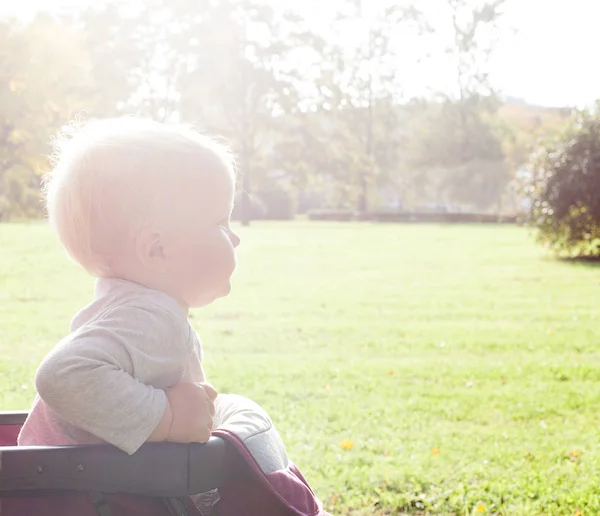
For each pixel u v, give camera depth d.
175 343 1.48
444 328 8.65
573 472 3.95
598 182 15.90
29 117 23.95
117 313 1.44
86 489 1.32
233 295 11.12
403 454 4.25
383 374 6.41
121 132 1.56
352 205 40.19
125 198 1.51
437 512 3.44
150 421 1.37
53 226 1.61
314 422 4.91
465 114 40.75
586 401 5.52
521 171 18.94
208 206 1.56
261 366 6.63
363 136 39.38
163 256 1.54
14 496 1.33
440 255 17.31
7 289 10.85
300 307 10.14
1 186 24.38
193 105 34.53
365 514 3.41
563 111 35.31
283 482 1.49
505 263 15.59
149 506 1.38
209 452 1.39
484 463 4.09
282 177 39.72
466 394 5.72
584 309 9.97
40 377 1.36
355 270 14.49
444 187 41.34
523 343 7.75
